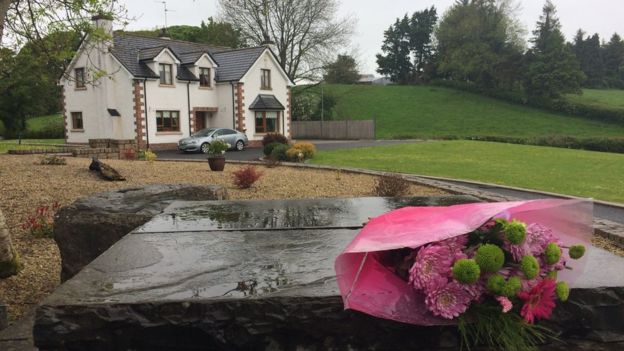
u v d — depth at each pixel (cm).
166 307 179
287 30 4072
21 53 1072
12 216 755
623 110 5112
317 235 301
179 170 1379
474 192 952
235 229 324
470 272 169
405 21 8456
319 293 186
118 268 230
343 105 6003
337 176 1259
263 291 191
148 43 3127
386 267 194
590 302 190
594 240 641
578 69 5778
